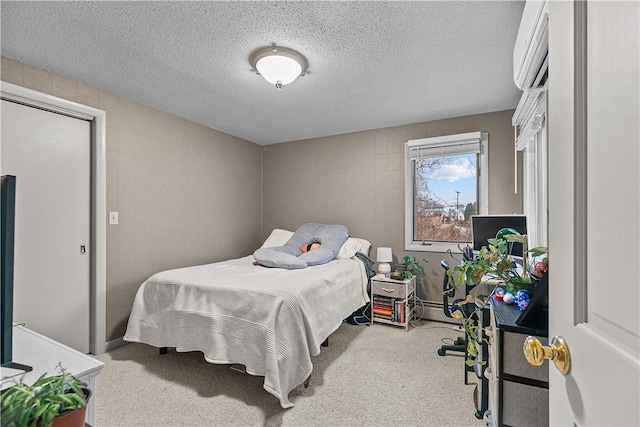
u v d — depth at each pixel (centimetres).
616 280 48
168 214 328
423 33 191
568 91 62
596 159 53
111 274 277
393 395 207
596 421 52
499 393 137
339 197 412
